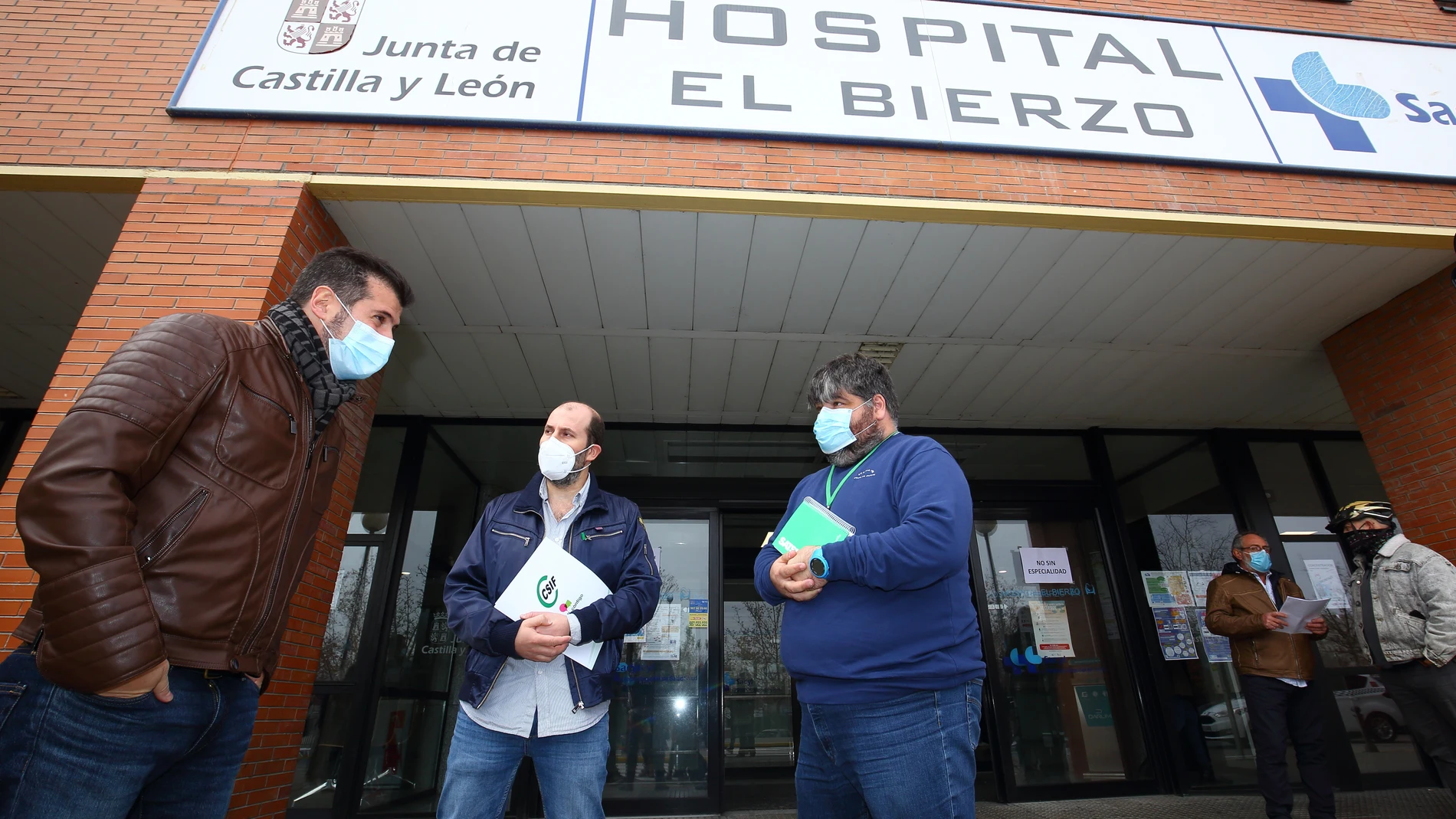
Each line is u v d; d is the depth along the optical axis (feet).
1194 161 12.10
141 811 4.38
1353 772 15.46
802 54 12.40
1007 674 16.44
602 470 17.94
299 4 11.86
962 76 12.53
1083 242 11.83
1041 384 16.58
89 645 3.51
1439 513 12.73
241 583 4.30
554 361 15.28
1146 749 16.02
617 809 14.73
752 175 11.20
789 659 5.52
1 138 10.49
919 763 4.84
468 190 10.56
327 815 13.73
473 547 7.35
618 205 10.82
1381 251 12.16
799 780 5.92
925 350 15.05
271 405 4.67
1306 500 18.53
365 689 14.62
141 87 11.18
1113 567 17.58
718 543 17.13
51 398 8.84
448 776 6.50
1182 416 18.34
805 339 14.52
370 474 16.90
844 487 6.09
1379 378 13.75
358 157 10.77
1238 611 13.10
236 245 9.93
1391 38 14.14
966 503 5.35
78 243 11.89
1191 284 12.96
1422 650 10.55
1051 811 14.25
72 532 3.55
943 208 11.11
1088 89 12.70
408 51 11.64
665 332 14.21
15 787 3.66
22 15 11.67
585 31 12.13
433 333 14.15
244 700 4.60
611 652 7.07
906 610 5.14
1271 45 13.66
